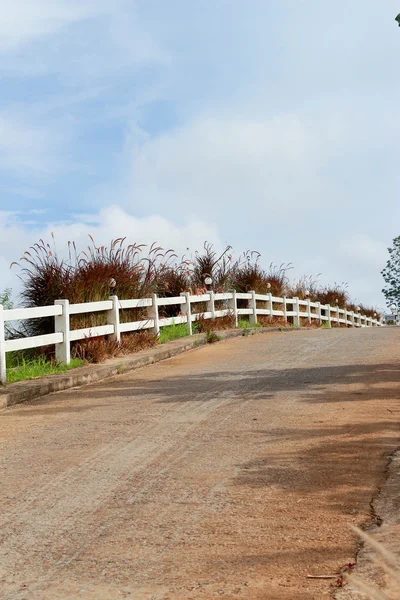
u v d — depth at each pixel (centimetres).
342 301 3653
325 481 489
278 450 580
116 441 649
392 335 1530
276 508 442
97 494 496
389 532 386
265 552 372
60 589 342
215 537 400
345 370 991
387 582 320
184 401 829
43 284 1259
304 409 733
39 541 411
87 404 859
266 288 2297
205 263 2036
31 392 921
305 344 1427
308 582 330
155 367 1205
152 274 1508
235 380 969
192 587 334
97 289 1320
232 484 499
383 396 773
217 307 1959
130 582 345
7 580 356
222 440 628
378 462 525
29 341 1031
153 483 514
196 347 1516
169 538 403
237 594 322
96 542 404
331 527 402
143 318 1464
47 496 497
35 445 654
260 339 1641
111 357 1230
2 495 505
